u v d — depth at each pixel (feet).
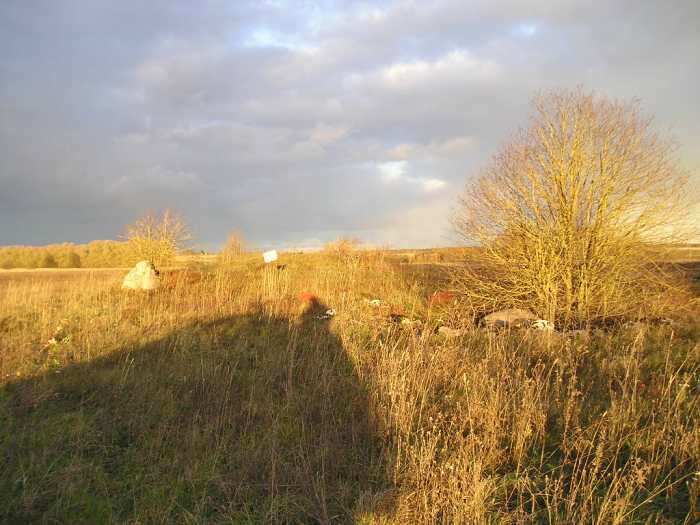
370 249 67.41
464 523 11.20
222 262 67.92
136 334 28.40
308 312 35.94
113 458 14.94
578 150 35.17
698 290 38.17
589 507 11.91
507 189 37.32
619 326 30.40
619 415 15.55
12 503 12.09
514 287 37.76
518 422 15.52
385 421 16.02
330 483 13.29
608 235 35.29
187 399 18.75
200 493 12.88
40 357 24.68
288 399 17.97
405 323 31.91
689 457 13.64
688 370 20.93
